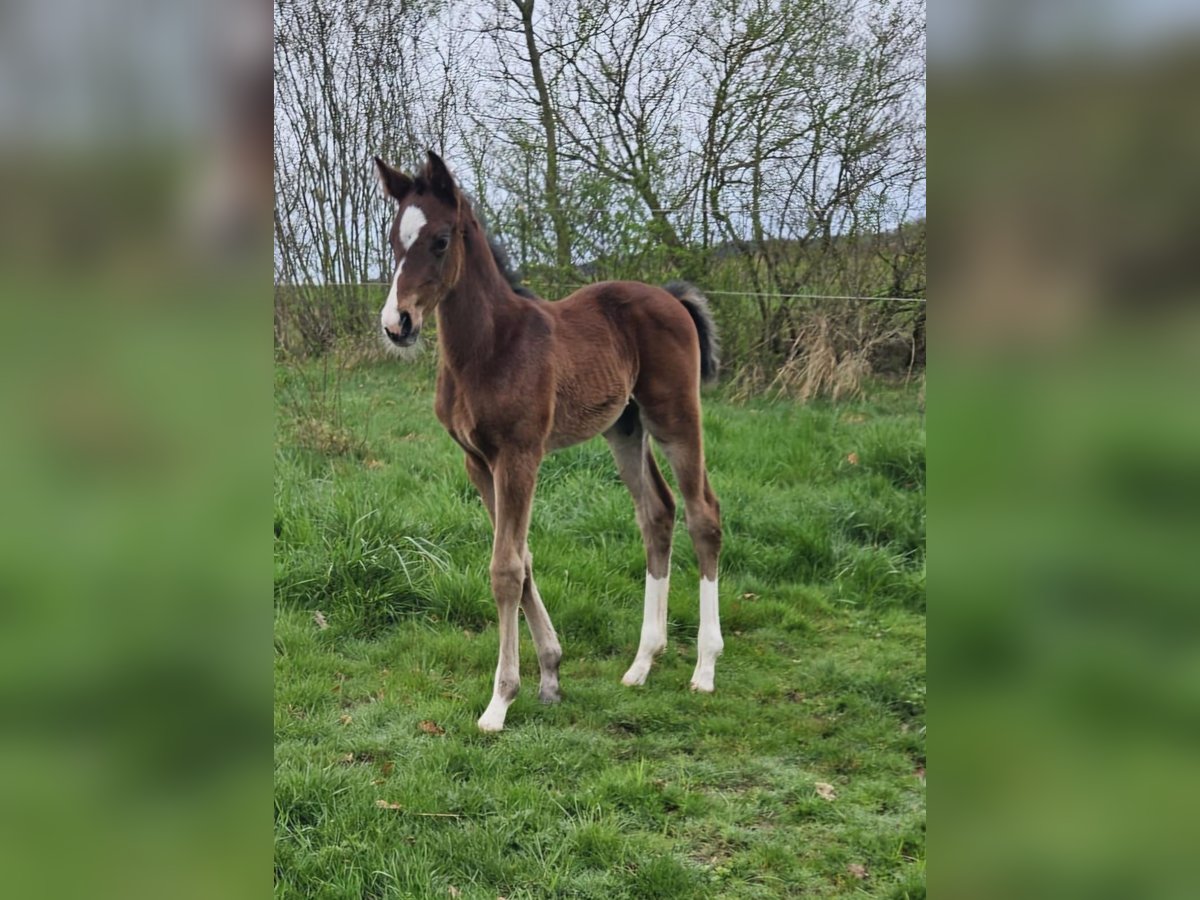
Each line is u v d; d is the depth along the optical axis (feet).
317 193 21.53
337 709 11.12
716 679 11.89
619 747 10.49
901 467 16.49
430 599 13.32
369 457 17.08
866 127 19.89
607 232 20.53
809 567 14.53
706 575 11.95
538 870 8.50
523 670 12.21
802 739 10.53
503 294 11.18
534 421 11.07
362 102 21.49
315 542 13.75
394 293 10.35
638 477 12.42
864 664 12.09
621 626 13.19
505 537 11.02
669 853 8.55
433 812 9.25
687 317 12.57
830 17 19.79
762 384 20.17
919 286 19.65
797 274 20.57
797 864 8.43
